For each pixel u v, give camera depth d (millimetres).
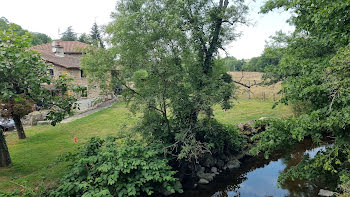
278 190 9734
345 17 5449
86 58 10094
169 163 10758
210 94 10750
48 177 8914
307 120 5035
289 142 5668
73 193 7441
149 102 10047
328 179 6785
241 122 17281
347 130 5137
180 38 10070
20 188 8102
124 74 10156
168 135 10867
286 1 9172
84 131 16578
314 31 8406
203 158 12062
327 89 5066
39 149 12648
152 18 9570
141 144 9875
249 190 10023
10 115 13859
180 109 10758
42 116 19984
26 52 7820
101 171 8328
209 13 11562
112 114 22172
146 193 8391
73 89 9250
